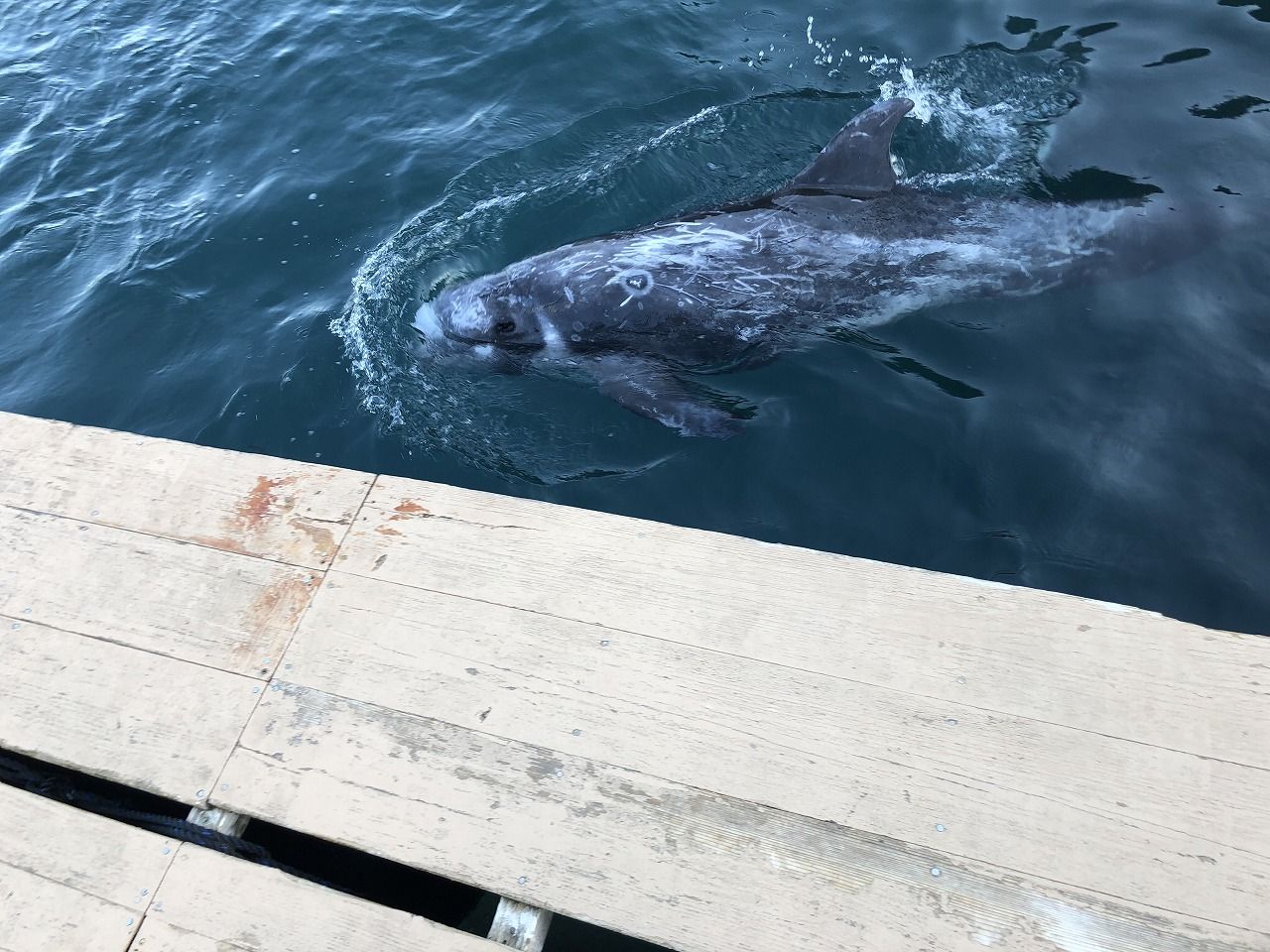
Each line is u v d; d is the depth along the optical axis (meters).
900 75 7.41
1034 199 5.79
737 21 8.20
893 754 2.88
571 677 3.17
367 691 3.22
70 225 7.04
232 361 5.93
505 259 6.49
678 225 5.77
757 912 2.67
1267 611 4.04
